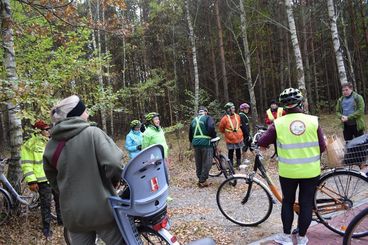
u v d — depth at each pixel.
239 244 4.83
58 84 7.43
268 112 10.59
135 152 8.09
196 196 8.12
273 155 11.02
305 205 4.10
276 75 27.58
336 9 25.69
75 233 2.94
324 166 5.16
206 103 26.03
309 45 28.25
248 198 5.53
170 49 26.22
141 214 2.83
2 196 6.07
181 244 4.98
